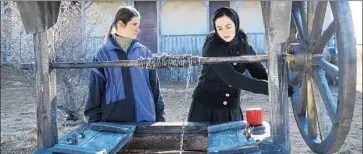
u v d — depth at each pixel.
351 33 2.25
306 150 5.39
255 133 2.76
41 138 2.84
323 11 2.47
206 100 3.47
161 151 3.04
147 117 3.43
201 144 3.06
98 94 3.46
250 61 2.71
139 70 3.48
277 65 2.66
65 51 6.39
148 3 14.55
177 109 8.65
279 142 2.61
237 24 3.04
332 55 2.58
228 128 2.84
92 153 2.31
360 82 13.03
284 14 2.48
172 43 14.47
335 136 2.46
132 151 3.07
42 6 2.72
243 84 2.90
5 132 6.60
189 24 14.55
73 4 6.72
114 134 2.85
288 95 2.99
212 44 3.05
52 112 2.86
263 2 2.66
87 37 7.23
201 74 3.47
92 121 3.46
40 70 2.82
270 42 2.63
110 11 9.79
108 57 3.43
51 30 2.88
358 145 5.79
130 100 3.38
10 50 6.94
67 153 2.39
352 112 2.34
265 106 9.13
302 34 2.78
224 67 2.92
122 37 3.48
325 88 2.59
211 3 14.38
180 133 3.10
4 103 9.67
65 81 6.99
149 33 14.59
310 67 2.67
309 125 2.89
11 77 11.33
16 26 6.79
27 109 8.94
